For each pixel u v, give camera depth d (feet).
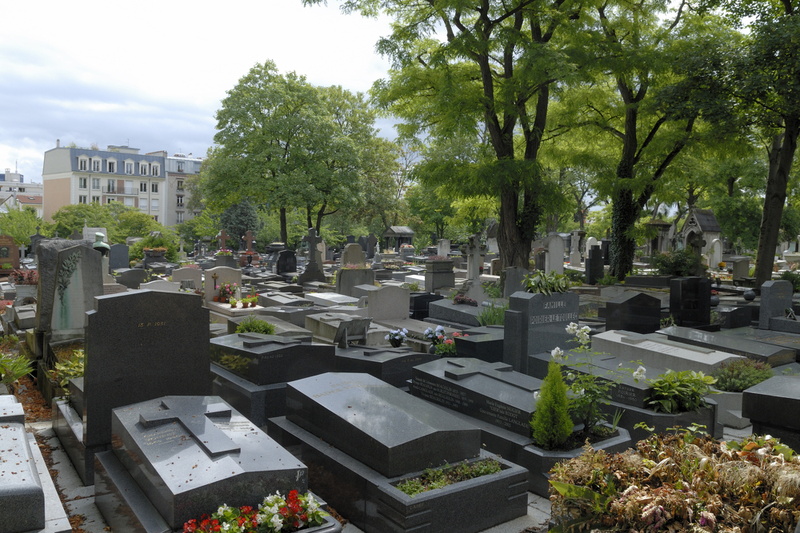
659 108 81.41
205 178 169.17
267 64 151.74
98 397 23.67
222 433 19.31
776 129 83.05
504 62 80.18
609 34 83.41
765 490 14.02
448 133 77.36
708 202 151.43
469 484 20.44
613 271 95.25
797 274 91.15
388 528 19.44
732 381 33.65
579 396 25.53
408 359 35.01
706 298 55.52
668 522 13.58
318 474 22.99
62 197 317.42
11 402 20.03
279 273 108.06
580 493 15.02
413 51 85.97
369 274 77.92
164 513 16.76
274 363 31.40
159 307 24.99
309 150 153.99
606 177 88.28
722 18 90.53
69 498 22.50
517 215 83.30
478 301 63.87
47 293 36.50
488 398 27.45
